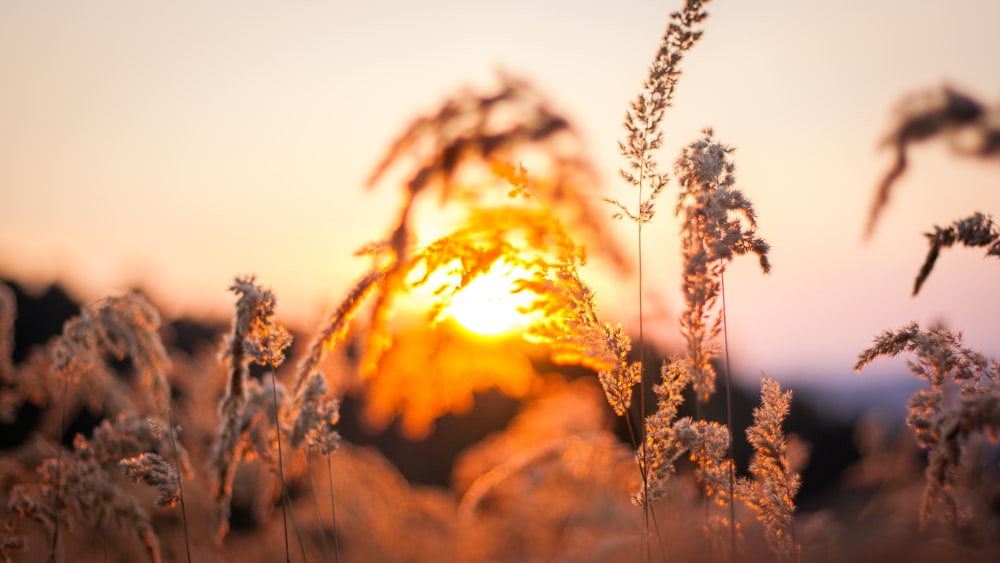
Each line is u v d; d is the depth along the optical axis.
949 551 2.17
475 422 7.00
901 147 2.45
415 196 2.84
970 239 1.90
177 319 7.09
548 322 2.72
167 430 3.25
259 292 2.89
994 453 2.19
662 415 2.71
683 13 2.62
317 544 5.12
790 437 3.22
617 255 2.84
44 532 3.66
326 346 2.94
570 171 2.81
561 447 4.58
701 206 2.54
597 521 4.14
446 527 5.18
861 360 2.40
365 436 6.54
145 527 3.72
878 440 3.30
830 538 2.79
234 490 4.77
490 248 2.75
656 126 2.62
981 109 2.34
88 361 3.88
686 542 2.91
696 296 2.56
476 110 2.82
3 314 4.45
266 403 3.20
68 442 5.00
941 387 2.25
